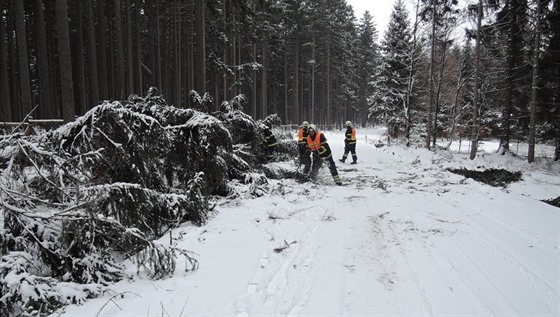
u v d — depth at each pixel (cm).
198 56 1591
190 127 743
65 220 420
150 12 2906
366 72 6334
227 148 784
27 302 347
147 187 617
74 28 3170
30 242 432
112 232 458
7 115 2459
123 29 3316
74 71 3450
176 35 3161
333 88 5753
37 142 500
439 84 2575
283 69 4991
